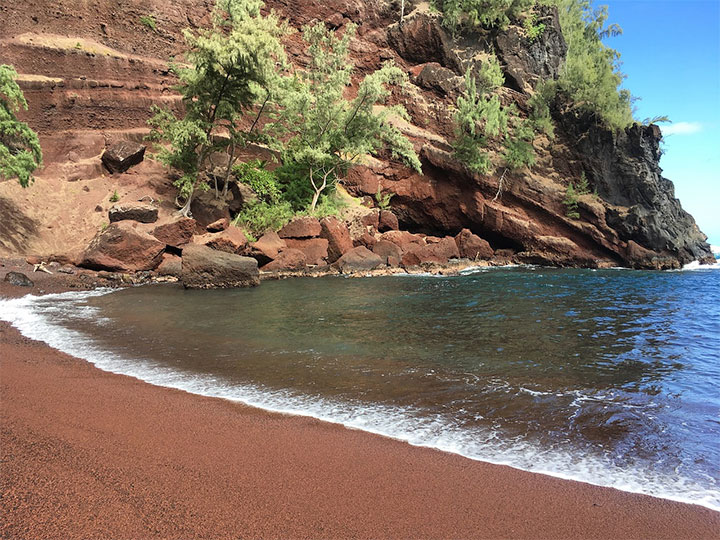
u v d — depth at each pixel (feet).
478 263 113.70
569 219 122.62
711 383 25.80
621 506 13.16
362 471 14.89
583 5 178.60
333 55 119.96
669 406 21.94
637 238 119.44
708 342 36.81
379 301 56.34
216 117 97.76
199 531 10.98
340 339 35.96
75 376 24.35
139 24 115.55
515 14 151.02
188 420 18.85
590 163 126.62
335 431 18.33
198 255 66.44
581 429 19.03
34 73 94.22
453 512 12.57
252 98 97.55
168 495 12.64
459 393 23.52
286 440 17.25
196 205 93.56
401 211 132.87
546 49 151.53
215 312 46.98
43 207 80.59
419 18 154.10
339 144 114.32
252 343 34.12
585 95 127.75
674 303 58.70
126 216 81.61
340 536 11.16
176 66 95.91
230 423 18.78
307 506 12.53
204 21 127.34
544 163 130.31
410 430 18.65
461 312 49.52
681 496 13.83
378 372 27.14
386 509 12.59
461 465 15.58
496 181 123.95
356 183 126.52
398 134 118.01
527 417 20.30
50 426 17.07
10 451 14.58
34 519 10.96
